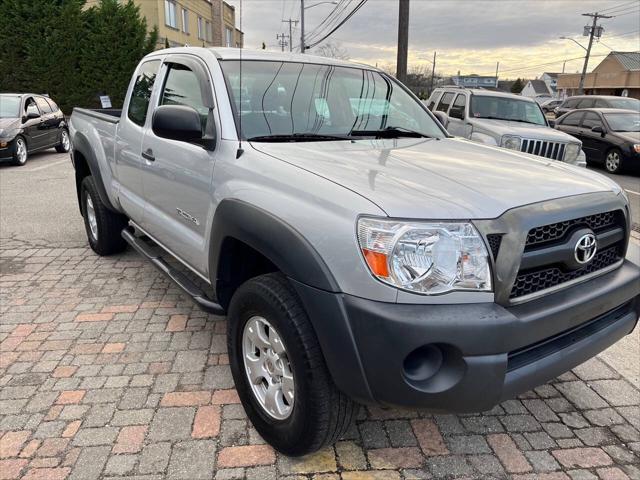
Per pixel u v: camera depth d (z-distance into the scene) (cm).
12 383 296
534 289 212
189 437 254
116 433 256
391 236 187
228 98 289
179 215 323
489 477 236
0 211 707
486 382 190
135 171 384
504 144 875
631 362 338
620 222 252
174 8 2962
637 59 5800
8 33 2102
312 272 201
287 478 231
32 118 1198
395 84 395
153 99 366
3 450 243
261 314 234
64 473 230
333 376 203
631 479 237
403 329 183
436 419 275
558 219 209
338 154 262
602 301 226
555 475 238
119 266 490
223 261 268
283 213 219
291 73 330
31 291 429
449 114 1070
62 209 721
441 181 223
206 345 343
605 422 277
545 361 211
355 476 234
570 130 1356
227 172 265
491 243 197
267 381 243
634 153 1156
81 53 2195
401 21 1483
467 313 188
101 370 311
